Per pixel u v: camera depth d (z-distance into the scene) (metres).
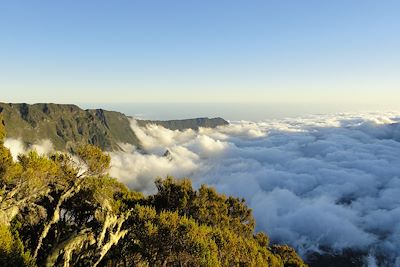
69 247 18.58
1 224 19.50
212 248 25.86
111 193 28.27
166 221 26.14
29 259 18.92
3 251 18.03
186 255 24.39
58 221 23.72
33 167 22.78
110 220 20.41
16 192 22.25
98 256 18.95
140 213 26.56
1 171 22.28
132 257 23.53
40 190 23.45
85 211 26.02
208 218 39.34
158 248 24.48
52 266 17.97
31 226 23.11
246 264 29.30
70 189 23.33
